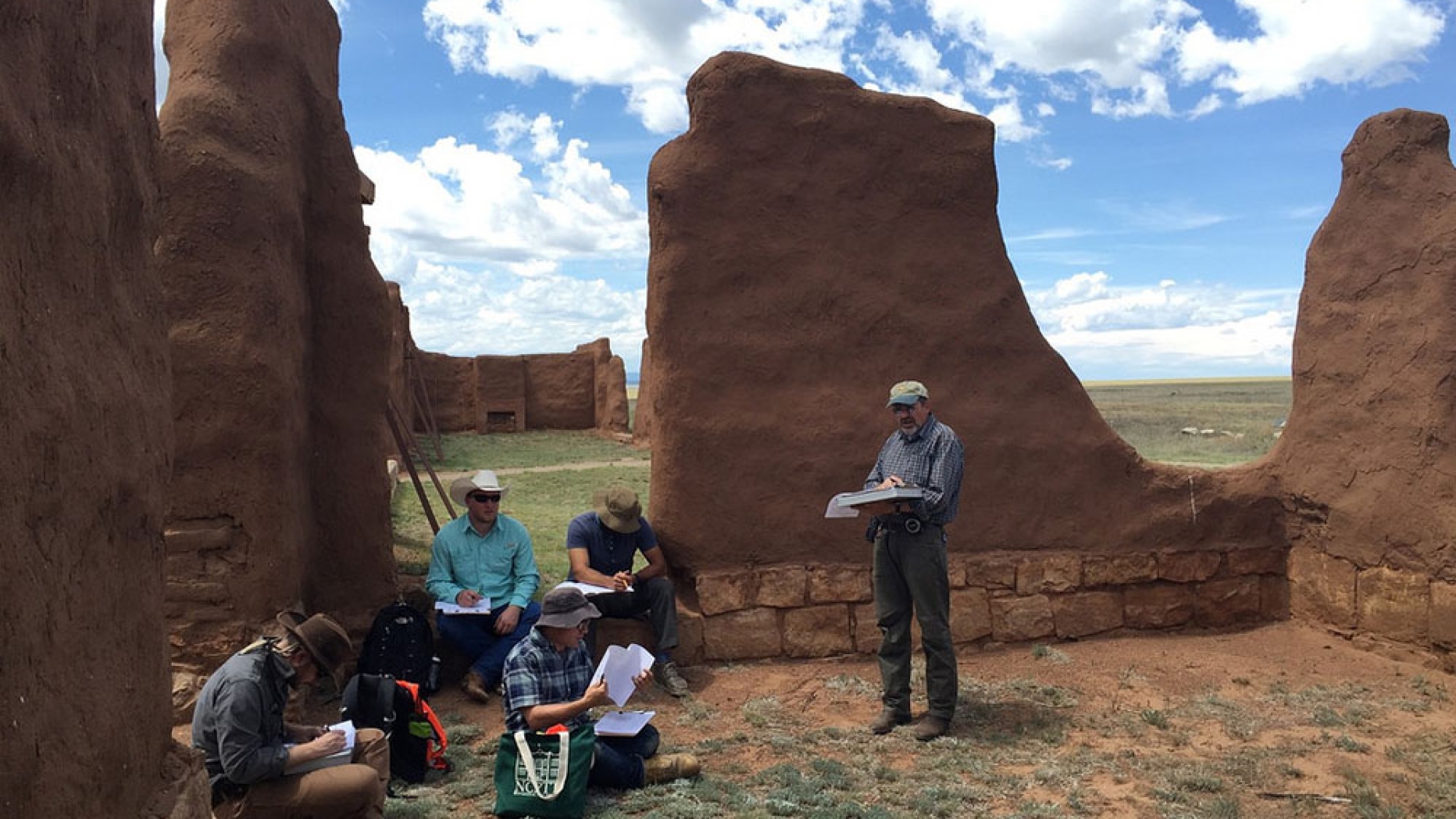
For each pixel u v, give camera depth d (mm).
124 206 2893
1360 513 7734
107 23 2805
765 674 7379
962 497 8000
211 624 6172
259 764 4129
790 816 4922
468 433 31500
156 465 3041
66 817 2322
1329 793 5242
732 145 7672
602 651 7160
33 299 2266
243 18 6562
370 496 7434
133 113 2998
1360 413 7852
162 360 3162
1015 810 5062
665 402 7617
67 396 2408
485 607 6891
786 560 7719
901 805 5117
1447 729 6145
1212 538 8414
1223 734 6188
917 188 8023
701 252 7609
